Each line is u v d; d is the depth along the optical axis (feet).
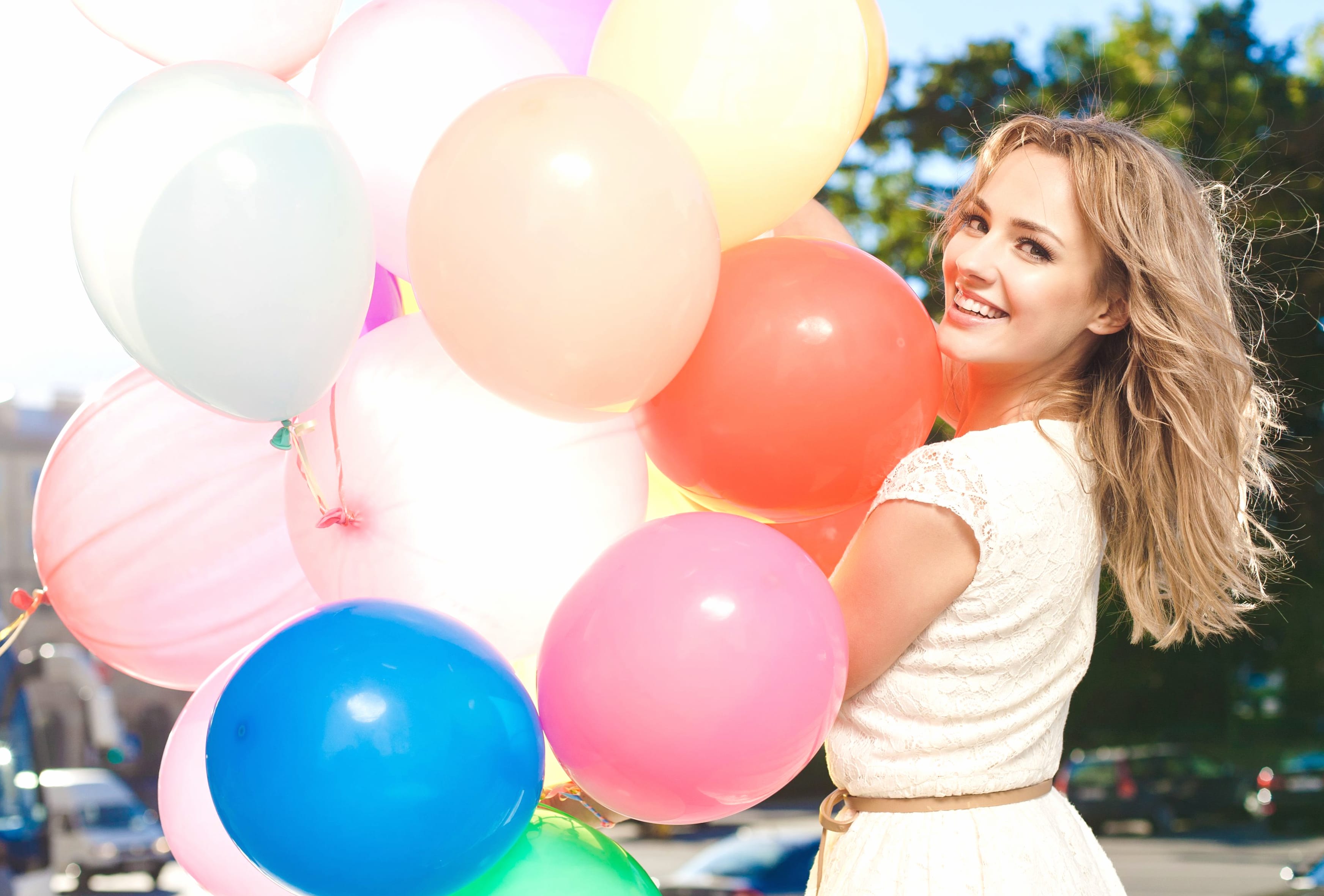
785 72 5.00
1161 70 38.55
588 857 4.85
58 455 5.80
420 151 5.20
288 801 4.05
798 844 28.27
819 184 5.49
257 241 4.32
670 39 5.03
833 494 5.04
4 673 35.40
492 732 4.26
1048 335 5.10
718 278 4.79
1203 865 36.11
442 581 4.97
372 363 5.17
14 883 33.01
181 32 5.08
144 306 4.36
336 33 5.50
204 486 5.61
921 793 4.99
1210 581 5.11
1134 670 50.42
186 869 5.83
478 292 4.39
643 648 4.34
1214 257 5.22
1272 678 48.65
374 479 4.96
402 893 4.23
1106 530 5.34
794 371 4.75
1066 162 5.03
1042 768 5.20
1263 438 6.38
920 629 4.93
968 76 38.32
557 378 4.51
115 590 5.61
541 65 5.44
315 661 4.18
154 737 60.70
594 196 4.30
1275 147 36.52
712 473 5.02
